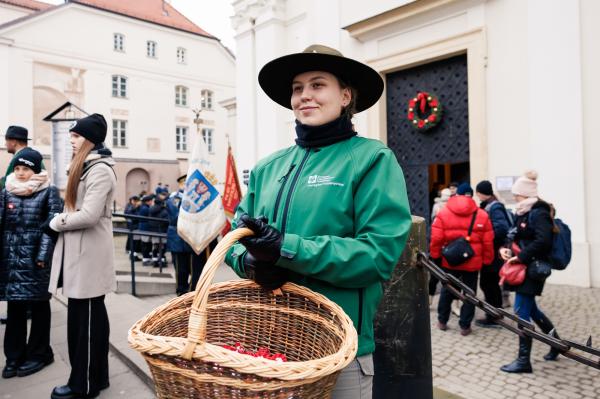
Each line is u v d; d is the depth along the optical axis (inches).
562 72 233.3
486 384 121.1
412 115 309.1
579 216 226.7
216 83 1091.9
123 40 949.8
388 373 80.0
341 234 51.9
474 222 161.6
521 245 130.5
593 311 179.9
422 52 298.0
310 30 375.9
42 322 130.6
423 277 84.8
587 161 225.9
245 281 56.2
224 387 35.8
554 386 119.1
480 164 266.2
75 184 103.4
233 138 576.1
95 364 108.7
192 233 162.7
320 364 36.1
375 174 51.7
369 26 320.8
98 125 108.1
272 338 53.3
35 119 823.7
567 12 231.3
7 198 124.0
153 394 112.9
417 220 85.4
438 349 149.4
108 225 109.5
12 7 967.6
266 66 60.1
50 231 105.4
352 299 52.1
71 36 874.1
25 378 124.1
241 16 426.6
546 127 239.0
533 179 132.5
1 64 787.4
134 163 951.0
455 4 276.4
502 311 92.8
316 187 53.3
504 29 257.6
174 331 50.6
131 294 216.1
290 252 44.3
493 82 262.7
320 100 56.9
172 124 1014.4
